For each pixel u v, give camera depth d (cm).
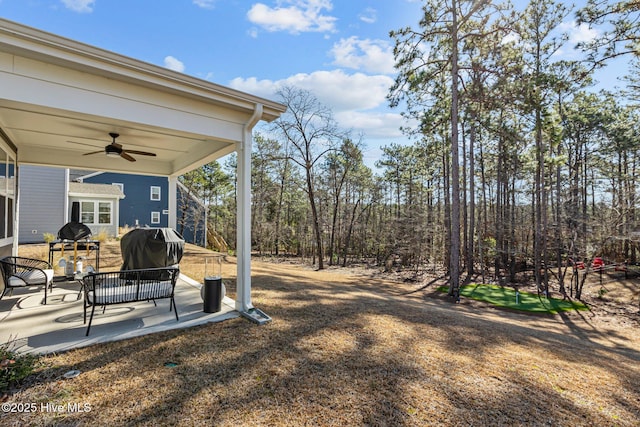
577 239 1103
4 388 240
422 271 1609
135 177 1861
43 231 1200
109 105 331
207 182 2300
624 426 243
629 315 938
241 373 282
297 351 335
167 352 316
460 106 1025
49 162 617
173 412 223
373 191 1952
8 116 408
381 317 496
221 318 423
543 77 852
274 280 809
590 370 358
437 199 1922
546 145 1169
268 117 449
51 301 478
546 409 258
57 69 301
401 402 252
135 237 541
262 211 2170
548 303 1016
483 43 905
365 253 2062
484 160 1588
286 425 216
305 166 1476
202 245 2117
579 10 700
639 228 998
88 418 212
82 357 297
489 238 1572
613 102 1293
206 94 383
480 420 235
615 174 1299
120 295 371
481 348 396
